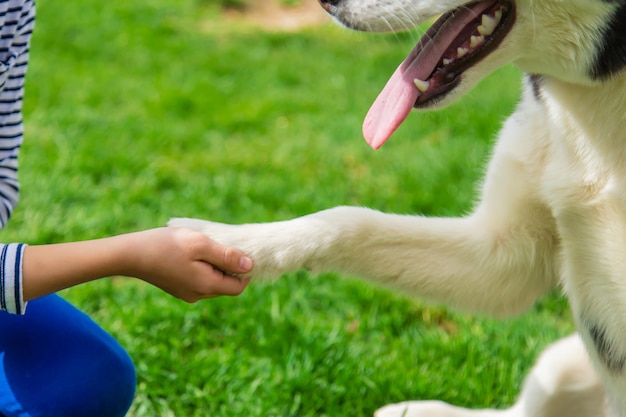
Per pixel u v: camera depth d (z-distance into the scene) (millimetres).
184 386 3783
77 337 2844
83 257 2533
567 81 2811
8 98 2824
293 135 6621
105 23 9367
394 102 2771
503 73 7582
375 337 4262
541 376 3279
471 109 6730
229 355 3973
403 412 3477
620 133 2775
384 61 8500
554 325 4379
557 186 2881
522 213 3043
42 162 5789
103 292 4449
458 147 6105
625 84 2740
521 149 3004
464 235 3104
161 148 6332
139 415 3605
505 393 3893
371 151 6234
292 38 9234
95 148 6152
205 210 5367
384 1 2764
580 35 2678
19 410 2678
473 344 4070
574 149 2854
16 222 5062
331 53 8797
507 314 3229
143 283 4559
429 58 2787
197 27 9656
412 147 6285
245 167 6020
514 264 3107
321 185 5695
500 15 2734
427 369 3998
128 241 2582
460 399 3834
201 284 2635
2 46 2725
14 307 2504
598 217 2844
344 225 3023
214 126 6793
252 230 2973
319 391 3797
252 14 10242
